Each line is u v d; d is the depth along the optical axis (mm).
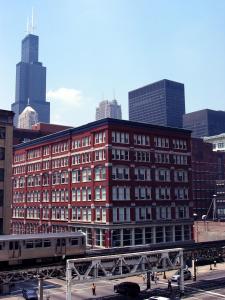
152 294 48781
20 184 97125
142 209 71438
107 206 66875
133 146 72062
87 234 71438
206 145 142625
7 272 38656
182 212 77938
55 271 42781
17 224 96500
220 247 57188
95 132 72250
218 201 135375
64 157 80500
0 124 58500
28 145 94750
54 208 82188
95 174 71188
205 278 59844
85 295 49594
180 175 79125
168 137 78375
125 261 43719
